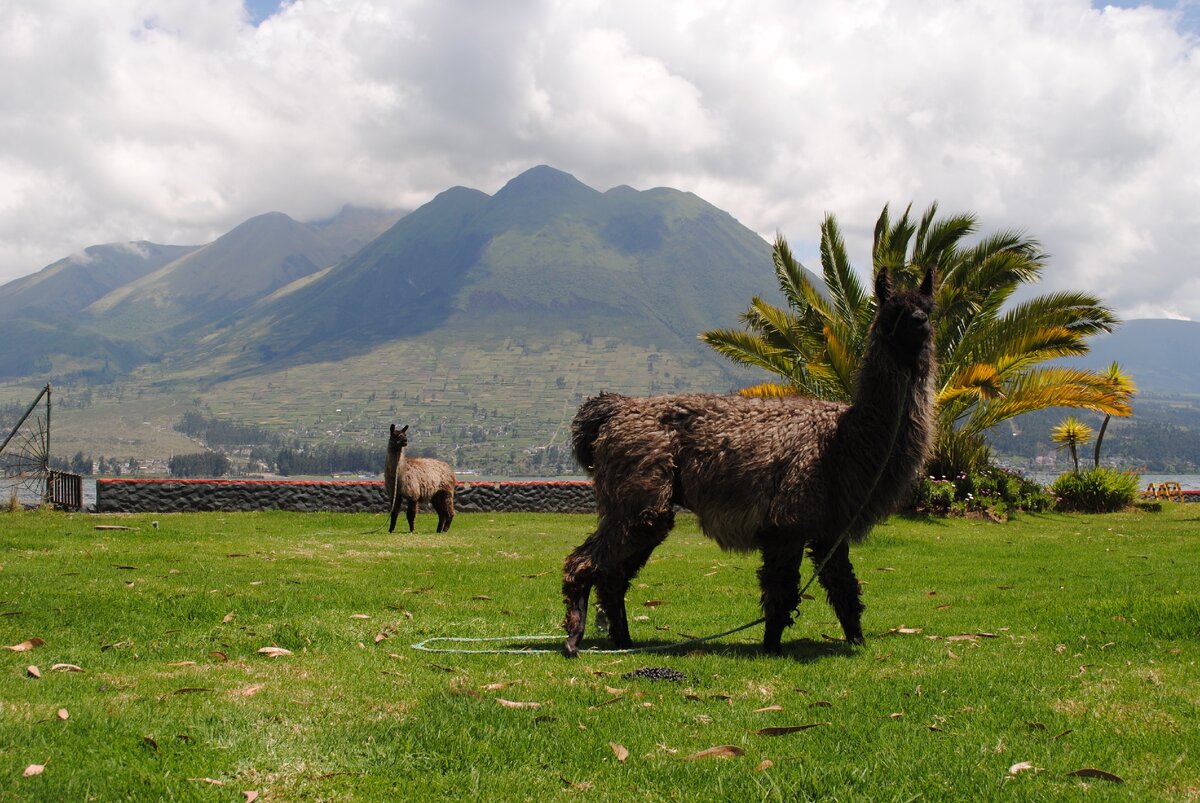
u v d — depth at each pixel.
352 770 4.95
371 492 24.31
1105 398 24.34
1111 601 9.92
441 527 21.02
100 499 22.08
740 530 8.12
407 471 19.92
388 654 7.86
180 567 12.26
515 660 7.72
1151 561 15.01
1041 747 5.47
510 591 11.80
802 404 8.31
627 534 8.13
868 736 5.69
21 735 5.12
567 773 5.07
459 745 5.31
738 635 9.26
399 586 11.80
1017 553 16.75
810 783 4.86
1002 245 24.25
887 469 7.94
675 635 9.28
